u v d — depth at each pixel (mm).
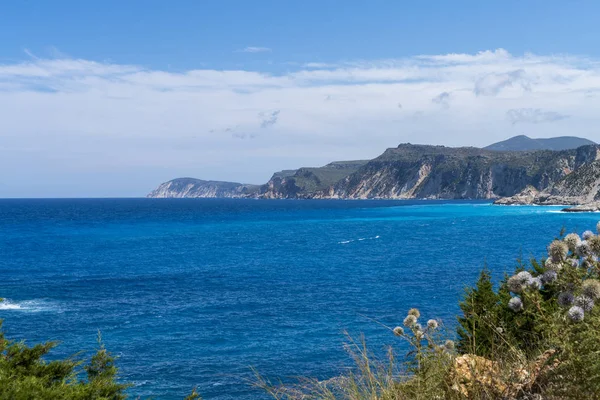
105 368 5641
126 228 121312
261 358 22703
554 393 3545
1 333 5484
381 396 4793
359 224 126375
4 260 63281
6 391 4344
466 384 4086
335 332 26297
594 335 3410
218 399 18031
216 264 57969
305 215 177250
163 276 49656
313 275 48188
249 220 150750
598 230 4387
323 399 5535
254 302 35719
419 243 76000
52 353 24109
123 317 32125
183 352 24156
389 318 28828
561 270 4207
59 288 43500
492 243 71438
